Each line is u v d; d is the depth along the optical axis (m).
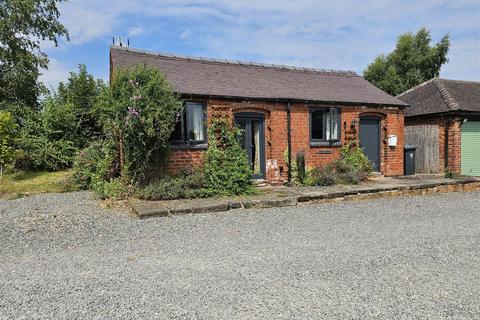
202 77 11.16
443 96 14.52
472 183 11.66
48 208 7.98
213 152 9.38
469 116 13.69
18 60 19.55
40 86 20.22
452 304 3.40
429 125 14.21
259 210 7.82
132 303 3.33
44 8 20.73
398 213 7.62
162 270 4.18
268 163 11.00
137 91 8.16
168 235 5.71
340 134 12.10
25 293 3.55
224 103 10.14
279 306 3.31
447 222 6.77
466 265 4.44
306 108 11.46
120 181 8.88
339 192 9.17
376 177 12.57
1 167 12.53
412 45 34.31
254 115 10.91
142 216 6.86
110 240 5.43
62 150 14.38
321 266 4.34
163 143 8.64
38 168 14.26
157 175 9.15
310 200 8.73
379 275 4.09
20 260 4.54
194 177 8.95
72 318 3.05
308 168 11.37
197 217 7.04
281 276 4.02
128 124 8.05
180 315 3.12
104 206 7.96
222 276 4.01
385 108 12.80
